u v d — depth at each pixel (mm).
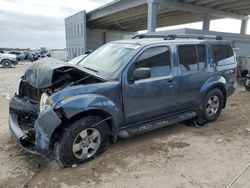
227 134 4703
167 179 3119
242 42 14914
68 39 32188
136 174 3225
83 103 3240
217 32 13594
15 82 11438
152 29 14812
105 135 3637
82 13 25953
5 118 5484
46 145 3113
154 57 4086
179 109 4660
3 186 2941
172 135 4602
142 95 3916
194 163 3537
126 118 3822
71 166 3363
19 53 39031
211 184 3020
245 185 3002
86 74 3508
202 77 4852
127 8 17781
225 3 16062
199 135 4625
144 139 4383
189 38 4953
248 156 3783
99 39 33500
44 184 2990
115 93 3604
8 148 3920
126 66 3750
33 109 3723
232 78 5602
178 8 15781
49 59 3984
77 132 3289
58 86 3479
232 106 6938
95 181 3062
